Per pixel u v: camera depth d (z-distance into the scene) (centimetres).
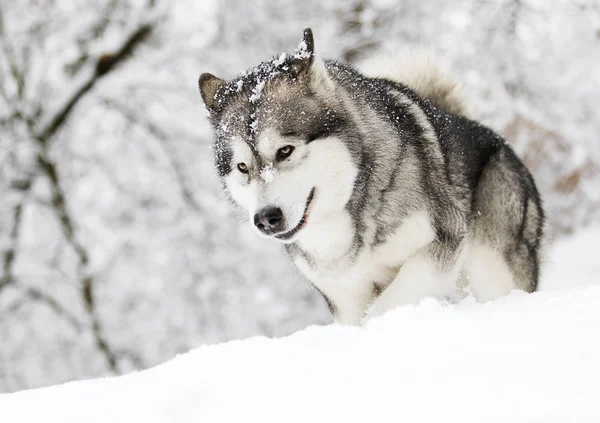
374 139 459
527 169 631
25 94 1229
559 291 400
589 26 996
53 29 1233
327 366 313
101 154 1267
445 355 298
